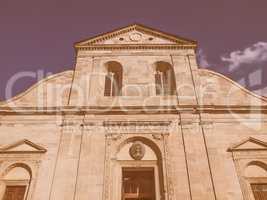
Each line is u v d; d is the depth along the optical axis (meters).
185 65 23.77
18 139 19.47
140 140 19.58
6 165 18.30
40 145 19.16
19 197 17.38
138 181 18.78
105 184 17.34
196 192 17.05
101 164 18.19
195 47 25.03
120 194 17.34
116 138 19.42
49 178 17.73
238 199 16.91
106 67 24.28
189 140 19.23
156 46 25.03
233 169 18.11
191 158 18.42
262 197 17.39
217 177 17.64
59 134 19.73
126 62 24.02
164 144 19.05
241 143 19.11
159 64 24.42
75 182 17.44
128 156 18.88
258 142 19.16
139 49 25.00
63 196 16.92
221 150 18.89
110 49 24.98
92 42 25.45
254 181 17.86
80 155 18.55
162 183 17.73
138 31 26.31
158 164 18.55
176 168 18.05
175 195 16.98
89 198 16.83
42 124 20.23
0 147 19.02
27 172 18.22
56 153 18.81
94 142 19.19
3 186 17.67
